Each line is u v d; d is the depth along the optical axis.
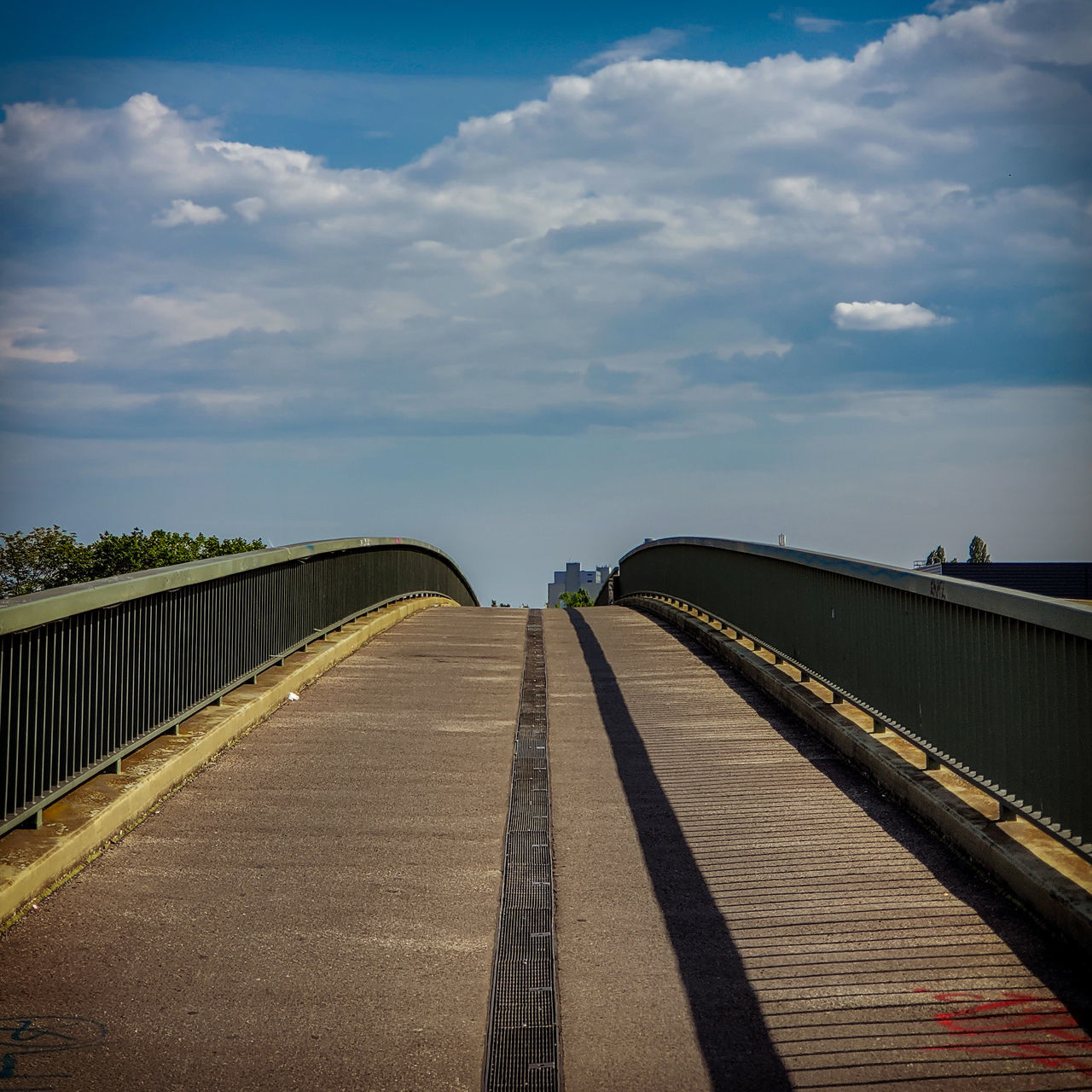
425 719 8.50
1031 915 4.60
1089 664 4.25
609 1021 3.87
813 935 4.54
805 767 7.13
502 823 6.02
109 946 4.37
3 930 4.45
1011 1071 3.50
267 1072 3.52
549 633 14.39
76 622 5.48
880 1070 3.52
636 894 5.02
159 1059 3.57
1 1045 3.62
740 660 10.73
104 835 5.43
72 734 5.44
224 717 7.50
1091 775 4.24
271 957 4.33
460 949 4.45
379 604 14.65
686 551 15.65
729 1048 3.68
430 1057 3.63
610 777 6.96
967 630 5.51
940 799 5.67
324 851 5.53
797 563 9.01
